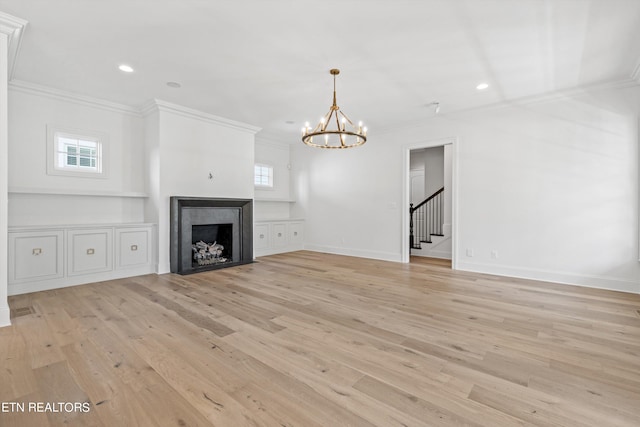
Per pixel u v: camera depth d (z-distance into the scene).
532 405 1.63
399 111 5.02
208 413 1.55
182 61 3.35
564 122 4.17
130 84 3.96
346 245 6.70
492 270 4.78
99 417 1.52
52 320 2.78
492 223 4.77
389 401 1.66
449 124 5.20
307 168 7.43
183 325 2.69
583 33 2.78
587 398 1.69
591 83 3.87
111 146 4.67
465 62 3.35
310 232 7.39
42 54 3.19
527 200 4.46
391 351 2.23
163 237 4.73
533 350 2.25
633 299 3.47
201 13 2.53
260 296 3.57
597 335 2.51
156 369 1.97
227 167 5.55
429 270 5.07
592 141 3.97
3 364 2.02
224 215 5.48
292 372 1.94
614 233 3.84
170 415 1.54
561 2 2.36
